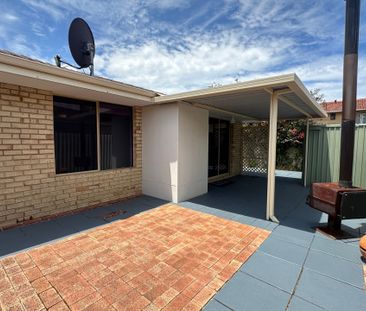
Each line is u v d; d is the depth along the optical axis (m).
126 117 6.06
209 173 8.38
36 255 3.06
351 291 2.43
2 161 3.92
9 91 3.93
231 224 4.27
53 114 4.57
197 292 2.39
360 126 7.03
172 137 5.61
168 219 4.50
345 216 3.49
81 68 5.28
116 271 2.72
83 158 5.16
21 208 4.18
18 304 2.18
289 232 3.93
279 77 3.51
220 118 8.77
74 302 2.21
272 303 2.25
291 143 12.37
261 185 7.97
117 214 4.75
